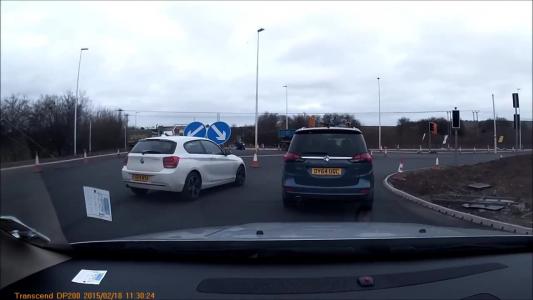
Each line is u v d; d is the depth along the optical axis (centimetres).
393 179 1427
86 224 677
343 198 757
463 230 351
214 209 814
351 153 764
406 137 5884
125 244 286
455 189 1246
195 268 275
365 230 338
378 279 258
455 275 273
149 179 898
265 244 276
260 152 3547
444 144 5622
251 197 962
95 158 2483
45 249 287
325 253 278
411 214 820
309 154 771
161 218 725
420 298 246
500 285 273
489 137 5931
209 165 999
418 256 292
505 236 311
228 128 1367
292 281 254
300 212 791
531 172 1393
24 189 1127
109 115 2939
